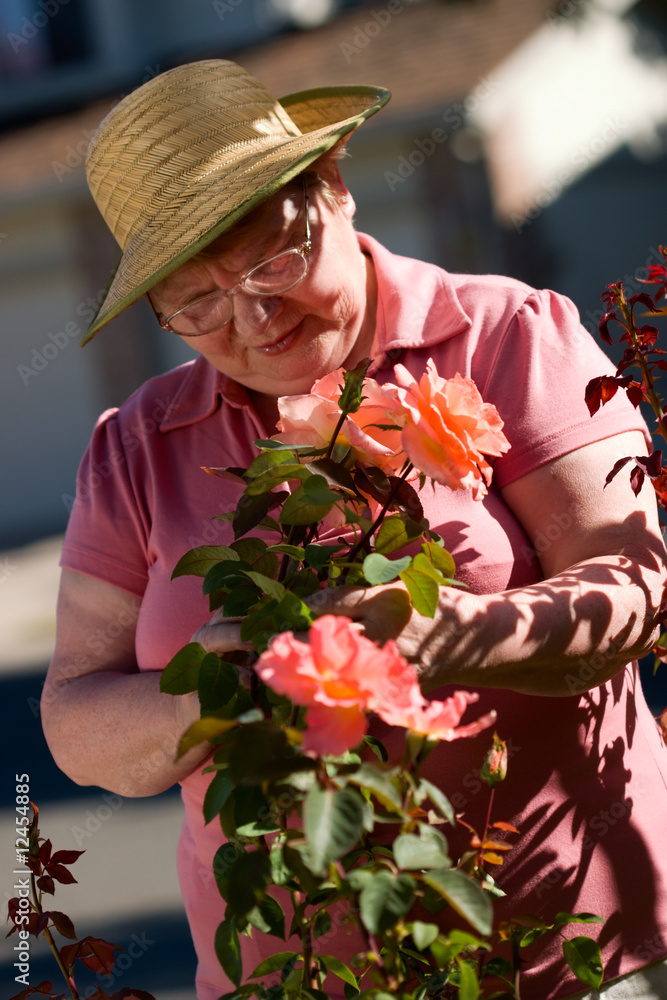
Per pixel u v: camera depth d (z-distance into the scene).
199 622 2.11
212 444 2.22
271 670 1.20
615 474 1.93
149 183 2.06
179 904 5.42
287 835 1.46
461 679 1.65
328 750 1.19
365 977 1.95
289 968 1.63
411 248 15.30
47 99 18.81
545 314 2.07
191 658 1.55
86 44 18.86
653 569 1.87
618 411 1.99
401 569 1.44
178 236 1.90
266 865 1.32
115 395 16.39
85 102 18.19
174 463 2.24
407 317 2.10
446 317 2.09
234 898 1.31
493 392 2.01
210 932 2.22
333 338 2.04
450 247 15.00
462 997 1.47
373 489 1.55
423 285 2.15
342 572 1.62
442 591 1.64
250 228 1.90
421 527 1.57
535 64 16.30
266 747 1.27
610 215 18.81
